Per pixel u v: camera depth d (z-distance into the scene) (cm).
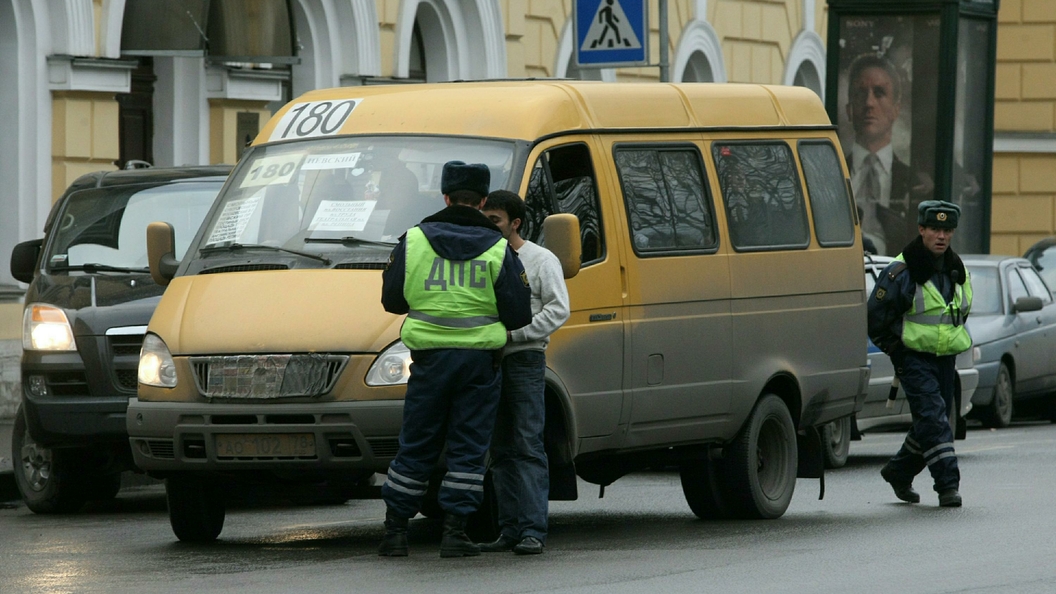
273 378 2152
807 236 2756
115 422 2806
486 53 5588
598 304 2339
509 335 2136
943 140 5184
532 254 2159
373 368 2138
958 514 2638
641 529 2528
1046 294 5144
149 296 2894
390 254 2177
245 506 2992
